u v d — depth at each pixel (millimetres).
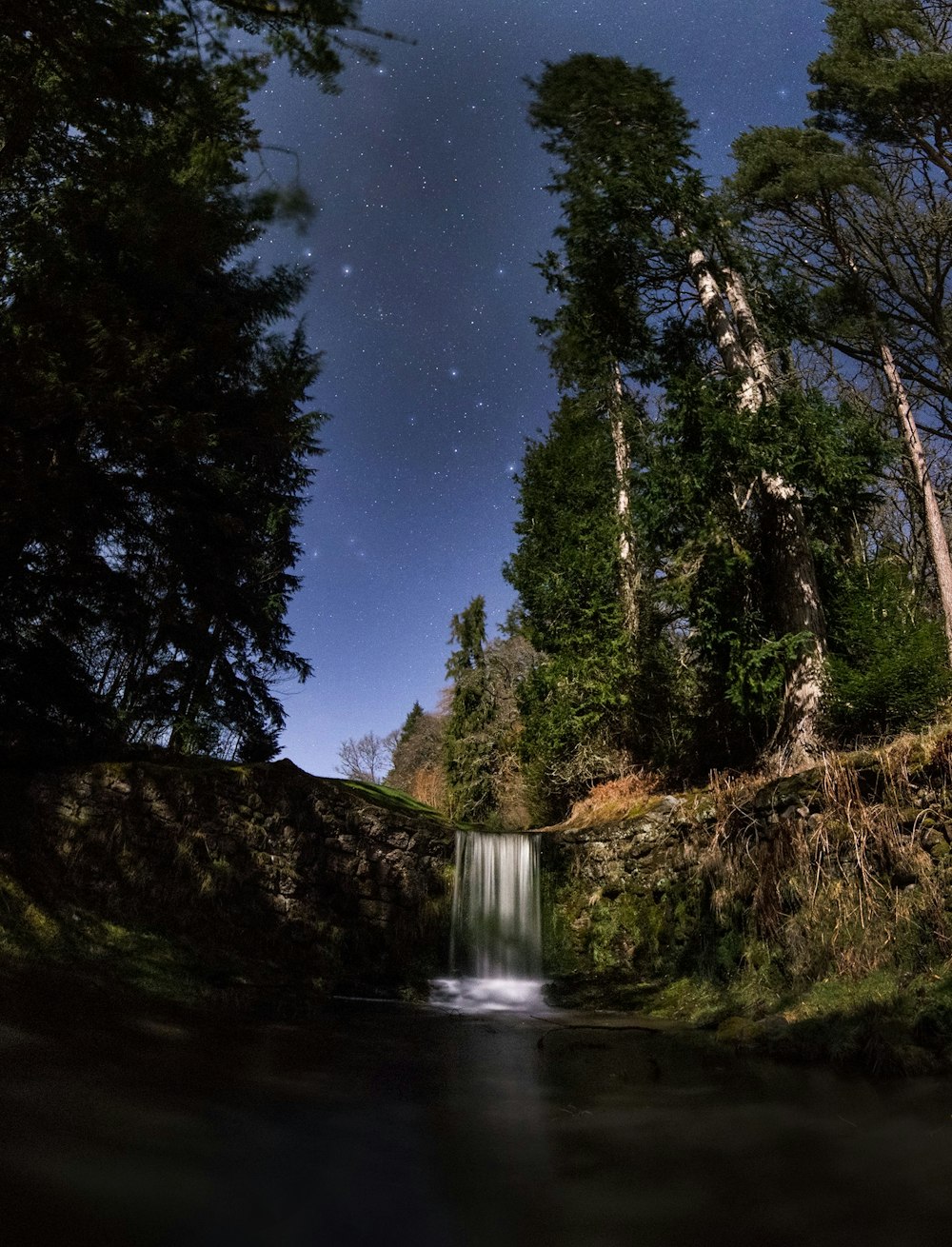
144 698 14320
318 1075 4918
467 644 27375
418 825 12156
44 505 8695
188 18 5488
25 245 8914
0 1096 3535
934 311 17859
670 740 13719
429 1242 2506
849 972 6789
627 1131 3865
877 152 17891
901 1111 4102
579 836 12188
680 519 11422
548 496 17422
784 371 15086
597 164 13844
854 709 9695
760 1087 4809
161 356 8977
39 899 8188
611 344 14828
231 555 13039
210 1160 3111
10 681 9969
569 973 10953
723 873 9273
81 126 7133
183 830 10125
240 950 9766
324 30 5262
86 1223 2434
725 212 13555
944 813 6922
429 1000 9953
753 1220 2715
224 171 6617
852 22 17219
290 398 11617
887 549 19219
